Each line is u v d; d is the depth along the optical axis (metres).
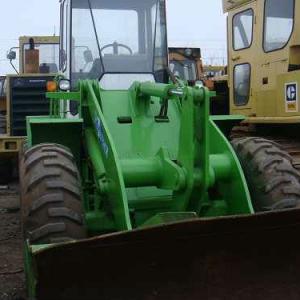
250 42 7.74
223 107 9.30
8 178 11.95
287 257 3.62
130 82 6.21
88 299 3.40
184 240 3.40
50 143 4.70
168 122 5.01
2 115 13.00
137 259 3.40
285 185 4.48
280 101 6.88
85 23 6.30
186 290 3.50
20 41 13.45
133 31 6.33
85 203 4.75
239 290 3.56
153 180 4.44
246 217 3.36
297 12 6.82
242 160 4.79
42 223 3.98
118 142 4.82
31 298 3.54
